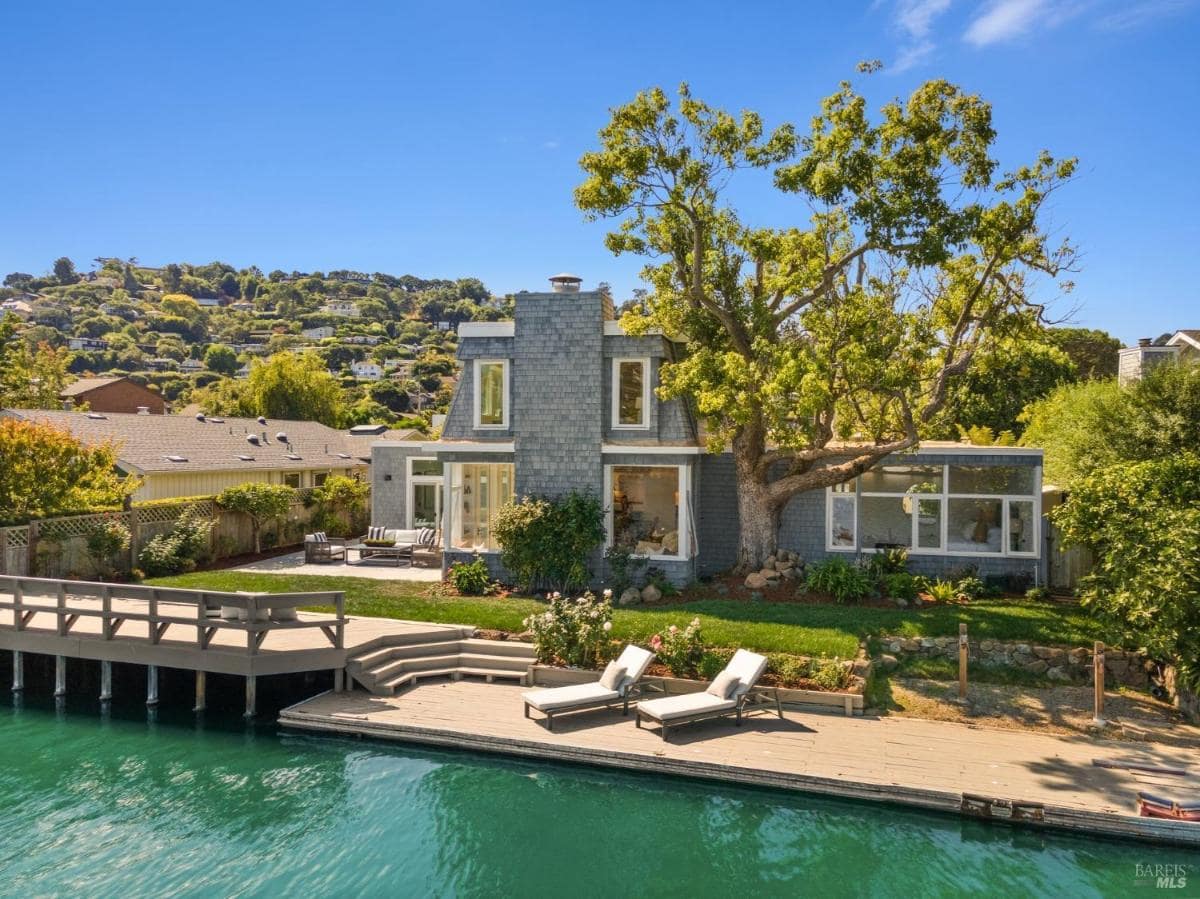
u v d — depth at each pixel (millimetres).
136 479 23547
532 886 9008
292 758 12555
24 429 21078
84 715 14555
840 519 21062
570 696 13180
